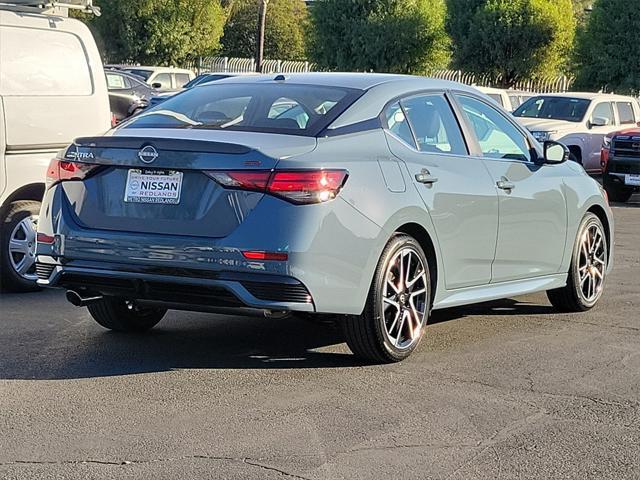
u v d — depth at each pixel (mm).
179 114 6543
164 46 44062
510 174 7367
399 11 37250
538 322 7863
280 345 6867
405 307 6379
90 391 5691
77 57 9094
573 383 6078
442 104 7055
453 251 6734
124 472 4492
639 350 6953
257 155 5676
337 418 5293
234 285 5648
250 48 59688
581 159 21078
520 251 7457
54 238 6145
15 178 8516
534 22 37406
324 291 5734
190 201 5805
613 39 32219
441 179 6613
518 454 4832
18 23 8641
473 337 7273
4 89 8430
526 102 22562
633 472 4637
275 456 4723
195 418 5246
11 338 6934
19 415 5246
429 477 4512
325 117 6215
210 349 6727
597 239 8438
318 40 38562
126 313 7023
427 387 5906
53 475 4449
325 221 5691
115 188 6039
